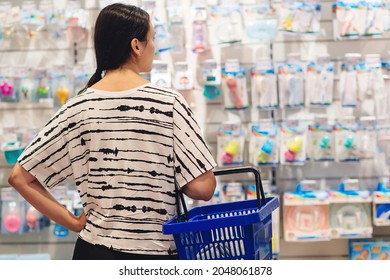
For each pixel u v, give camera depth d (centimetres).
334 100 449
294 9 426
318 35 448
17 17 445
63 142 224
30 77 457
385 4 430
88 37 453
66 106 225
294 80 424
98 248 214
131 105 216
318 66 430
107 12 223
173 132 215
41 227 448
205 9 432
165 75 427
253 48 449
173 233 201
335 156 429
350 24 425
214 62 429
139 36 223
